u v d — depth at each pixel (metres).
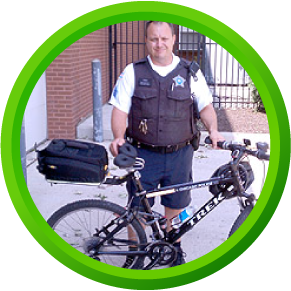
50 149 3.65
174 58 3.93
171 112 3.87
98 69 7.55
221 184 3.88
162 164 3.97
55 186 5.84
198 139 4.11
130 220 3.79
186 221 3.93
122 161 3.51
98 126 7.69
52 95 7.69
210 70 11.63
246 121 9.24
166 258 3.93
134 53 13.81
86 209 3.80
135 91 3.87
